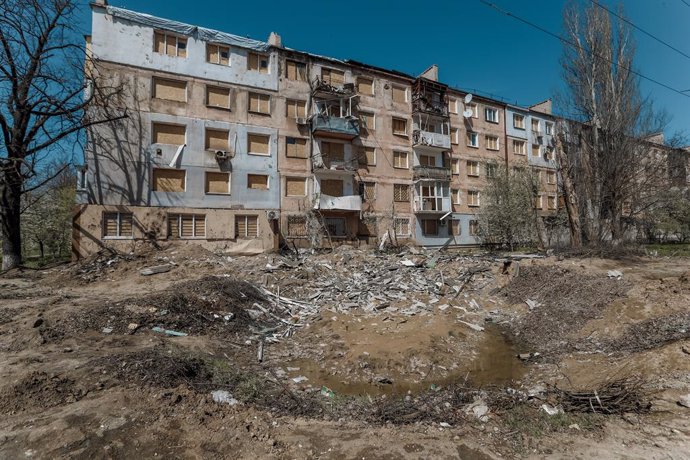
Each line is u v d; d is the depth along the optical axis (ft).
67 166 70.08
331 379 28.17
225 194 78.54
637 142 76.69
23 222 89.97
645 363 23.08
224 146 79.77
